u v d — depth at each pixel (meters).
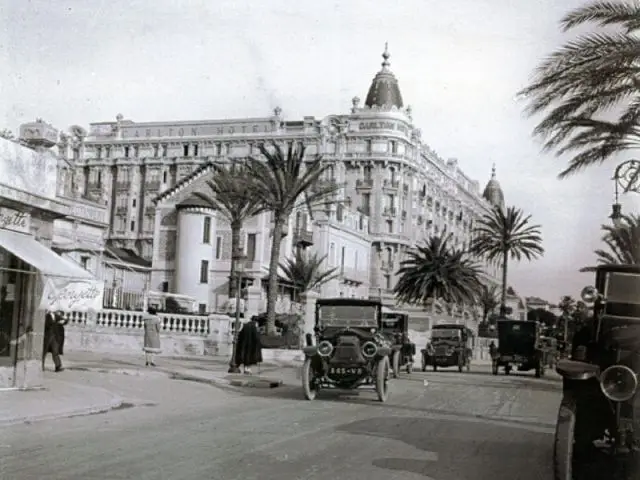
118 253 64.88
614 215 21.50
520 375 39.81
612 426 7.92
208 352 37.31
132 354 35.31
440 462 9.80
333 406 17.09
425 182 111.94
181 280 66.31
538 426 14.64
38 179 16.16
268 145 108.81
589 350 8.30
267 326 38.19
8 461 8.95
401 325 34.22
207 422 13.28
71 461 9.03
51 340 21.70
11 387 15.78
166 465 8.90
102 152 120.88
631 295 8.79
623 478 8.22
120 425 12.52
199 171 69.31
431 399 19.94
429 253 66.75
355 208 103.00
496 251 67.38
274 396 19.48
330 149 105.56
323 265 74.38
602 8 17.27
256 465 9.08
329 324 20.23
